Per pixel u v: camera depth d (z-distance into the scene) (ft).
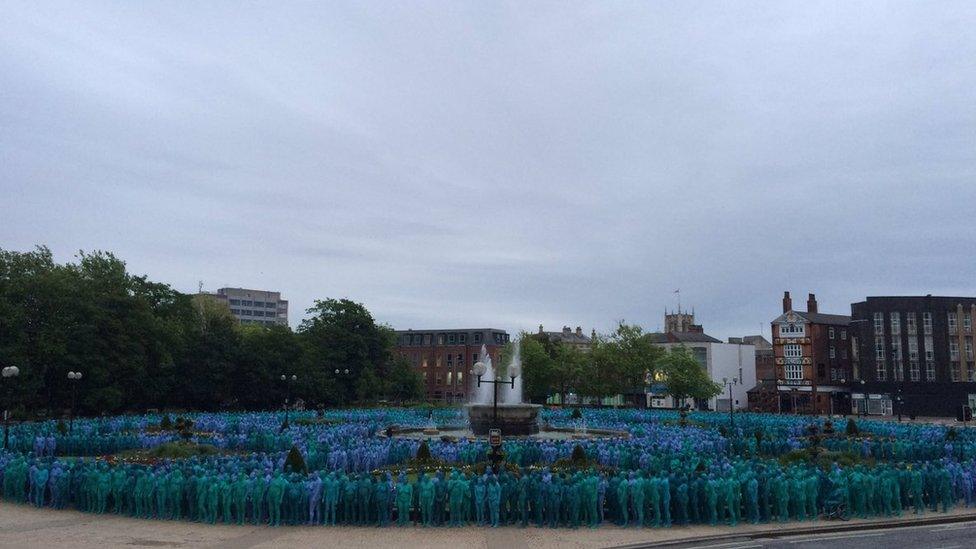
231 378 300.81
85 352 231.91
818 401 369.50
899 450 144.05
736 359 439.63
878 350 359.87
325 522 85.97
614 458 123.34
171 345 269.23
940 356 349.20
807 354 375.25
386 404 368.89
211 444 156.35
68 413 245.04
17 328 215.10
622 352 365.61
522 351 384.88
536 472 92.58
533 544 76.02
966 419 280.51
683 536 80.64
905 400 348.38
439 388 519.19
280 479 86.02
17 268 234.99
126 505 91.56
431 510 85.76
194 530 81.87
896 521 89.61
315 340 347.97
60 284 231.30
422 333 532.73
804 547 75.36
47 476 95.76
